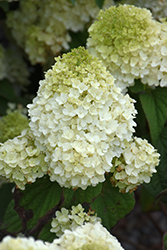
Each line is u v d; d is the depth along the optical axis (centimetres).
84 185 82
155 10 108
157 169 96
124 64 93
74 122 81
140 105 100
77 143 80
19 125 105
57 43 113
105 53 93
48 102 83
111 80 84
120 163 85
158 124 93
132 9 92
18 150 84
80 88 82
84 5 111
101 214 88
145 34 92
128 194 88
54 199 86
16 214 89
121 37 91
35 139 85
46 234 87
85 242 75
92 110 82
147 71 93
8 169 84
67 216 84
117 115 83
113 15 92
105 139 81
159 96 96
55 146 81
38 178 88
